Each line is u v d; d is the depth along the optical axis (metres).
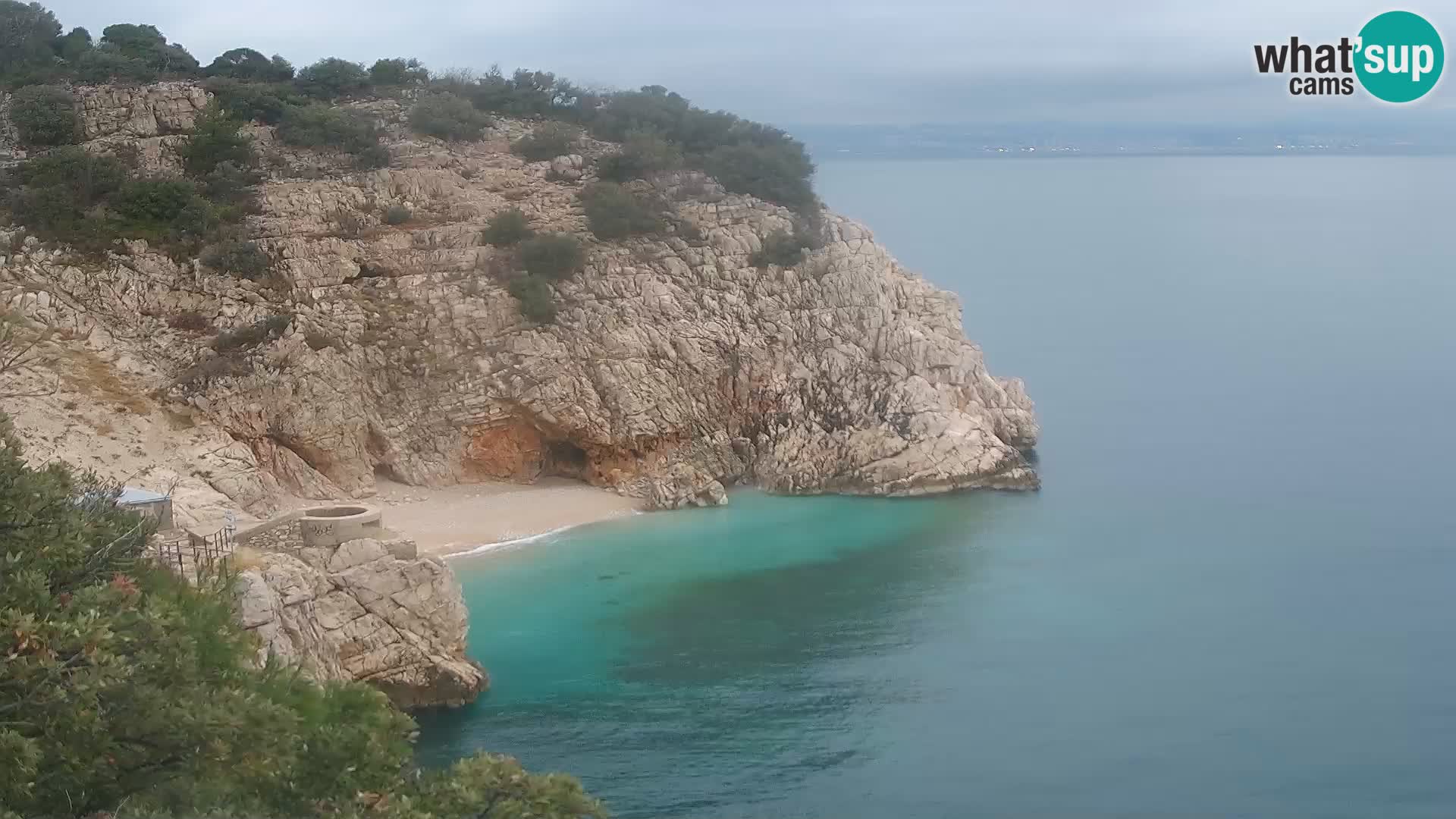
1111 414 107.94
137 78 88.19
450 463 75.75
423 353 76.25
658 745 45.94
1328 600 62.28
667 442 78.81
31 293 68.94
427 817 27.17
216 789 26.03
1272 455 93.06
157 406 67.19
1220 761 46.19
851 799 42.97
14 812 22.75
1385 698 51.31
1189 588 63.69
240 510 61.88
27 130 81.06
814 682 51.59
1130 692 51.53
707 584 62.59
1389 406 110.50
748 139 97.62
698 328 81.31
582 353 77.69
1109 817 42.25
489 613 58.09
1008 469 81.50
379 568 47.38
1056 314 161.88
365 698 30.80
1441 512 78.00
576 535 69.88
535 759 44.75
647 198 87.00
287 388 69.81
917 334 84.19
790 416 81.19
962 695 50.81
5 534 26.12
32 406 62.53
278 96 89.56
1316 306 166.62
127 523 31.31
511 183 87.56
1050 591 62.94
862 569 65.44
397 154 86.88
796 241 86.62
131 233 74.31
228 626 31.88
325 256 76.62
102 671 23.16
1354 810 43.12
